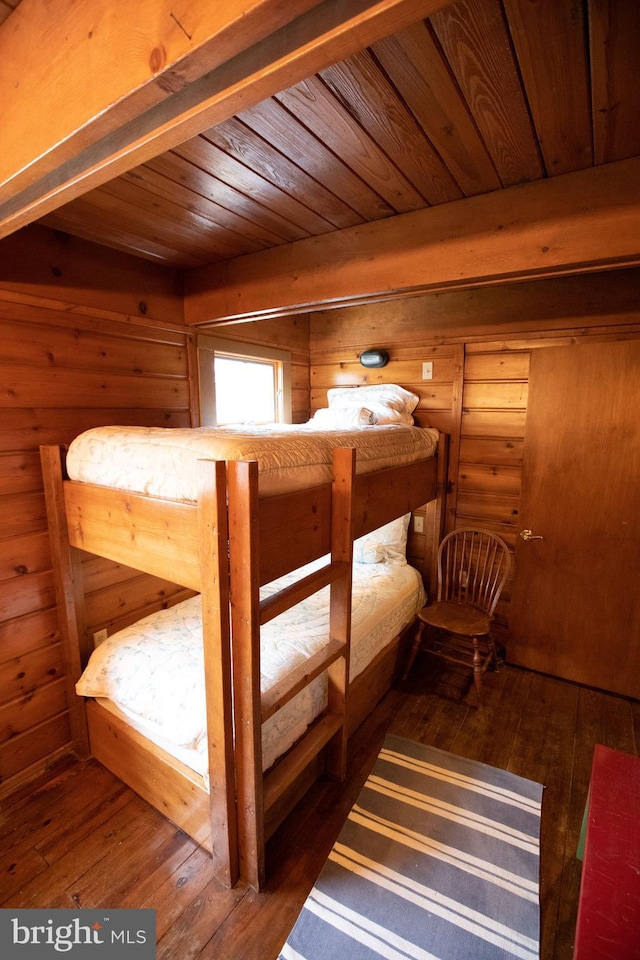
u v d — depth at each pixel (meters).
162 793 1.66
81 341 1.96
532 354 2.53
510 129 1.18
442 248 1.63
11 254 1.68
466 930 1.33
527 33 0.88
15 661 1.81
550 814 1.73
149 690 1.64
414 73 0.98
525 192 1.46
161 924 1.34
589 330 2.43
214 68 0.65
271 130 1.18
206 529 1.20
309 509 1.50
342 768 1.86
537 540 2.65
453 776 1.90
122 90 0.69
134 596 2.24
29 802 1.77
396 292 1.79
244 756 1.35
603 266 1.46
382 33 0.56
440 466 2.88
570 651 2.62
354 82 1.01
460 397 2.85
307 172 1.40
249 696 1.29
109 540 1.55
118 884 1.45
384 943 1.30
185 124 0.74
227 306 2.24
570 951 1.28
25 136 0.86
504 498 2.79
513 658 2.80
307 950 1.28
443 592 2.89
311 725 1.76
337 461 1.62
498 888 1.45
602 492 2.43
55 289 1.84
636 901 0.89
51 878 1.47
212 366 2.65
